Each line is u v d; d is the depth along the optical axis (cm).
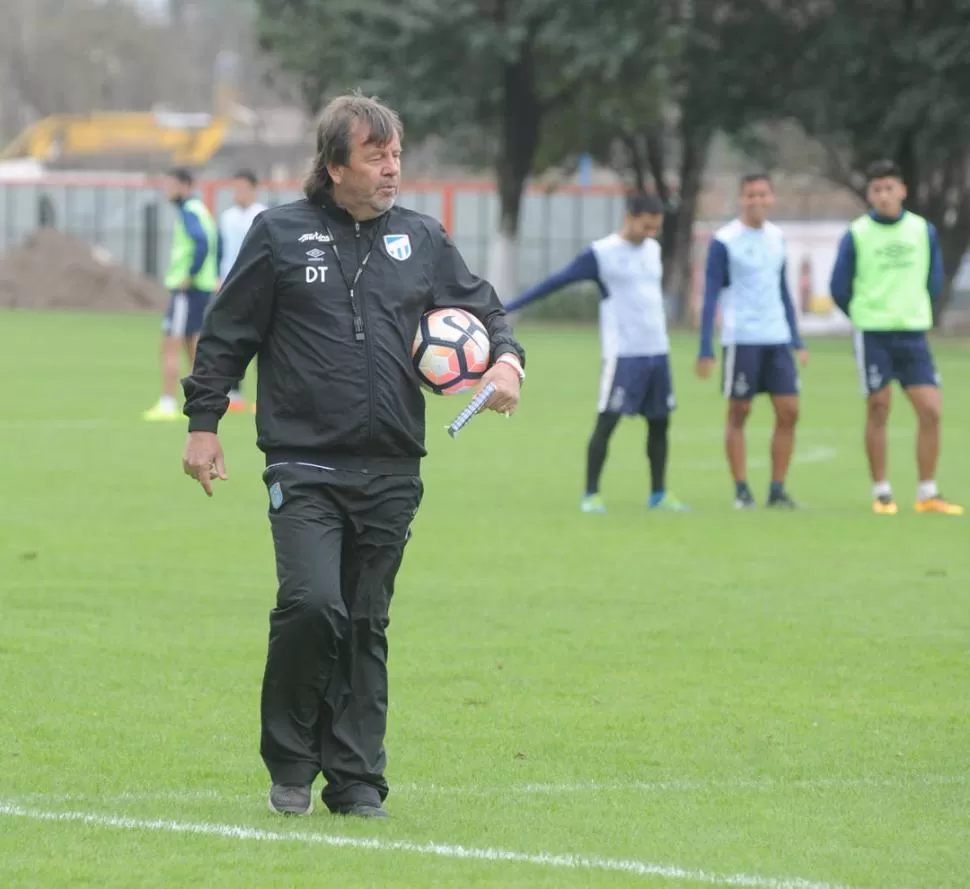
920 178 18700
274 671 2203
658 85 18488
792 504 5441
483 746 2650
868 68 17238
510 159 18625
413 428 2233
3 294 19850
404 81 18250
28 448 6656
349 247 2216
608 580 4106
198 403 2222
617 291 5191
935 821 2284
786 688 3061
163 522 4891
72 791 2378
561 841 2167
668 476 6281
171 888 1961
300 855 2080
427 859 2073
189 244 7712
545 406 9025
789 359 5369
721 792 2417
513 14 17900
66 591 3853
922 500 5394
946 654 3353
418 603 3791
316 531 2188
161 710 2841
